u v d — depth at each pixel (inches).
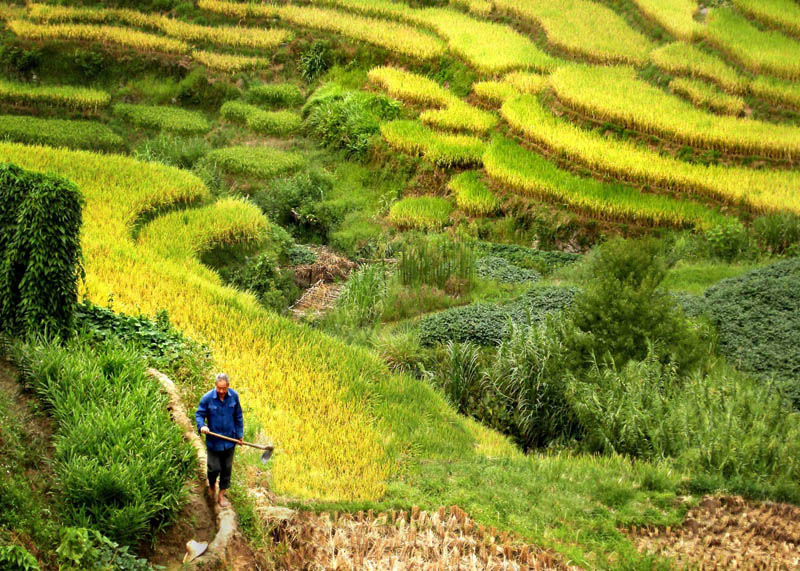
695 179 1132.5
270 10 1828.2
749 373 714.8
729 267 970.1
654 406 566.9
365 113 1451.8
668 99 1362.0
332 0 1876.2
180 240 944.9
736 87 1375.5
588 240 1120.2
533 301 869.2
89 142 1376.7
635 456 557.6
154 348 535.5
